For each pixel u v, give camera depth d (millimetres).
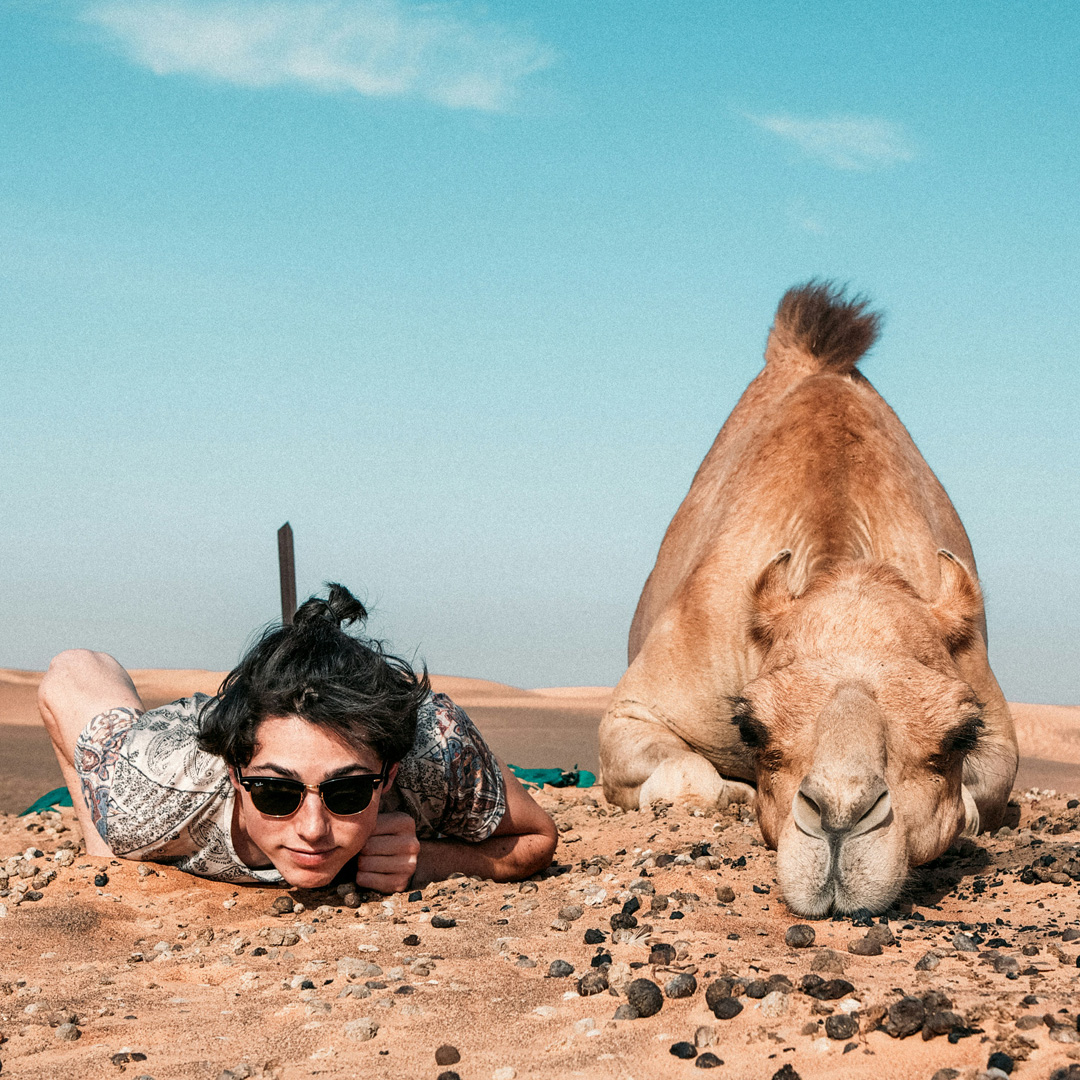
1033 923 1497
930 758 1606
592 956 1351
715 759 2406
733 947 1358
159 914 1582
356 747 1497
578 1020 1194
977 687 2121
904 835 1544
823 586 1806
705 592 2314
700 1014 1184
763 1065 1082
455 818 1684
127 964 1408
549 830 1771
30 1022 1233
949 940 1394
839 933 1426
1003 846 1949
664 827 2023
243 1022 1222
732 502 2383
